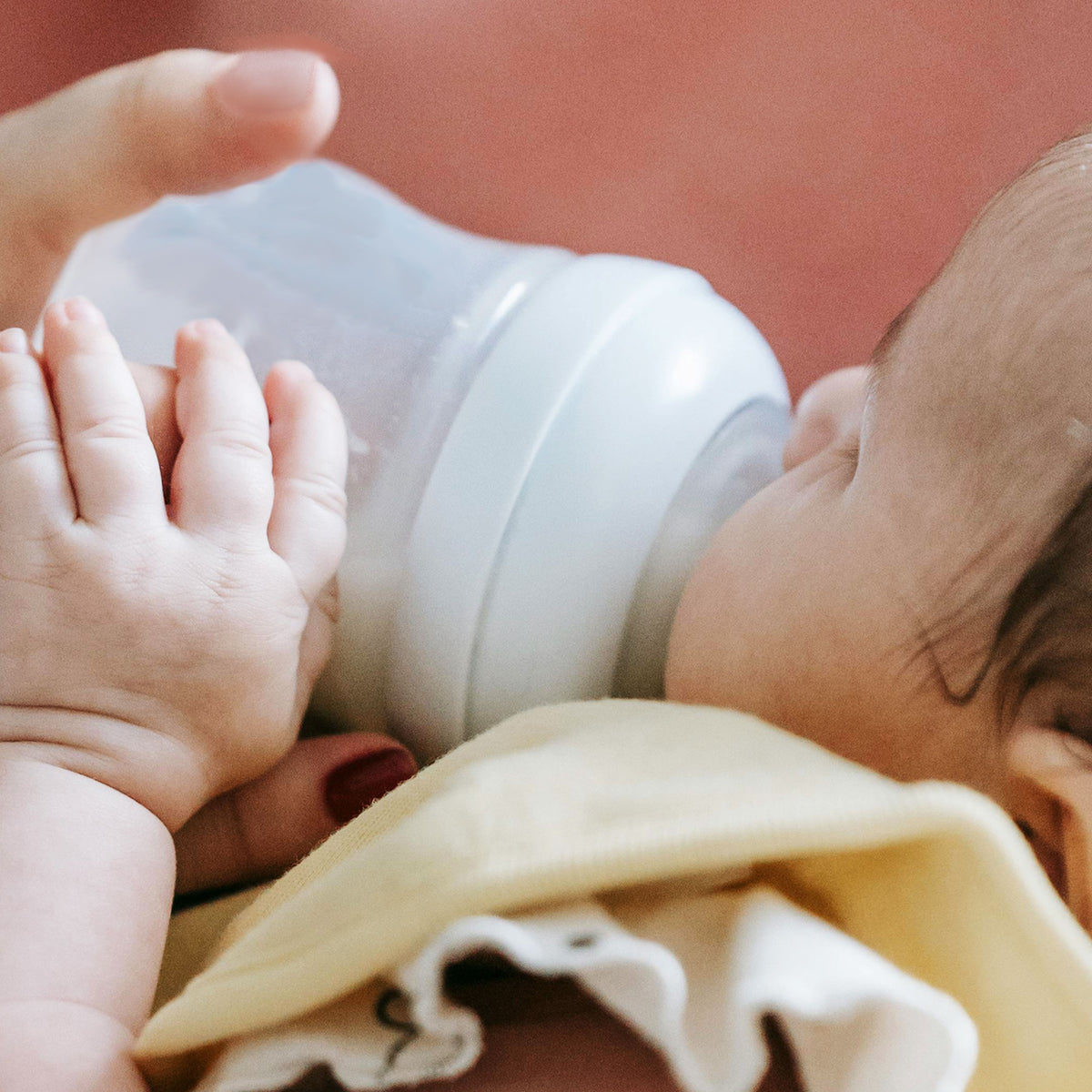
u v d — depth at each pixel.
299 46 1.03
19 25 0.99
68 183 0.69
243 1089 0.36
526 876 0.35
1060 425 0.45
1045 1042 0.36
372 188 0.79
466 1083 0.38
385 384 0.62
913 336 0.50
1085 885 0.44
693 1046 0.34
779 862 0.43
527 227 1.01
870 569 0.50
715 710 0.47
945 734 0.48
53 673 0.50
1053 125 0.97
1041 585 0.45
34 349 0.55
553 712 0.51
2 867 0.46
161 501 0.52
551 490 0.56
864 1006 0.33
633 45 1.05
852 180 1.00
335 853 0.48
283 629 0.54
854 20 1.03
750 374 0.63
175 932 0.59
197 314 0.70
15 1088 0.39
